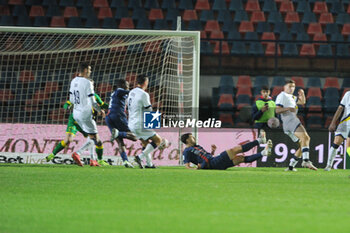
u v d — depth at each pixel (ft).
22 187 71.97
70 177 86.84
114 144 133.69
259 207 55.36
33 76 179.93
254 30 235.81
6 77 169.48
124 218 48.14
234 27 230.68
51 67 182.39
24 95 177.47
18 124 133.39
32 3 228.63
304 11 243.81
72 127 121.08
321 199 62.64
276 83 203.10
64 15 228.84
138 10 232.12
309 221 46.96
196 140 134.72
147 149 114.93
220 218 48.37
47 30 132.36
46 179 83.10
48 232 41.73
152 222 46.16
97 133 120.88
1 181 79.66
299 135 117.39
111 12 232.53
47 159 122.83
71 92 117.19
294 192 69.62
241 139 137.80
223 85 200.34
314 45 226.99
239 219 47.88
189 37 145.89
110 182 79.51
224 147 137.69
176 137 136.87
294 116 118.01
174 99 148.15
